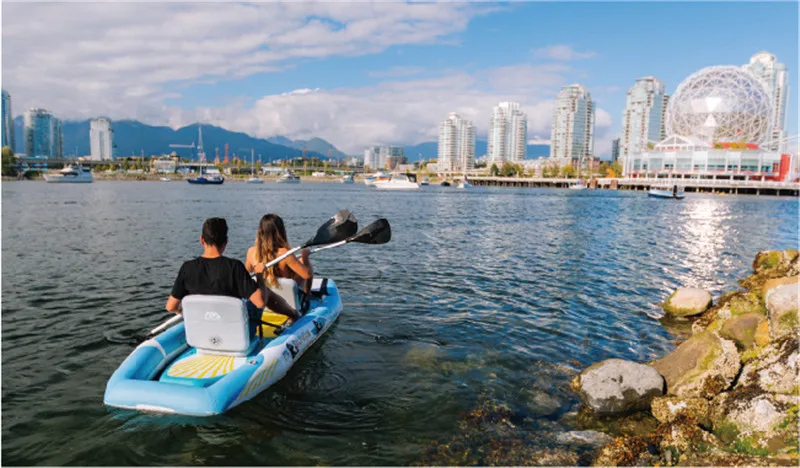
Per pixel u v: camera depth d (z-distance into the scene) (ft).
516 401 19.69
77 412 17.83
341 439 16.65
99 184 384.88
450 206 164.66
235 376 18.53
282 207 142.92
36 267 43.55
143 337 21.13
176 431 16.76
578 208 163.63
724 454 14.71
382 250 57.47
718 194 342.23
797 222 122.83
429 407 18.94
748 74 453.58
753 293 30.37
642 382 19.60
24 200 157.69
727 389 19.62
